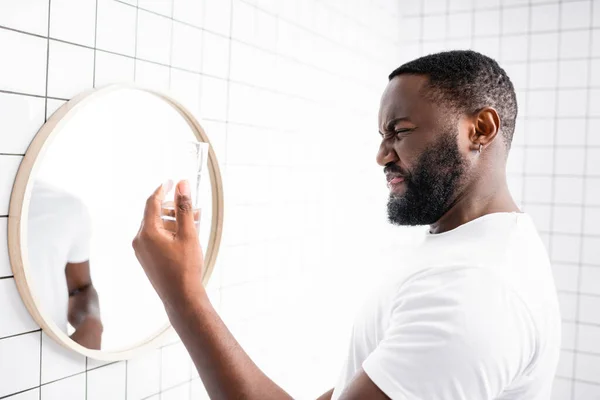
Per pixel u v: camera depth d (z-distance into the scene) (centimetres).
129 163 109
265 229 155
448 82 66
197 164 75
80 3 99
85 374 104
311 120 176
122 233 109
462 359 55
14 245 89
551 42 214
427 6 236
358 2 204
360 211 212
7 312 90
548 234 216
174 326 64
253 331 152
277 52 156
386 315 67
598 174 207
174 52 120
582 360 211
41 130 92
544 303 62
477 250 62
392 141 72
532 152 218
